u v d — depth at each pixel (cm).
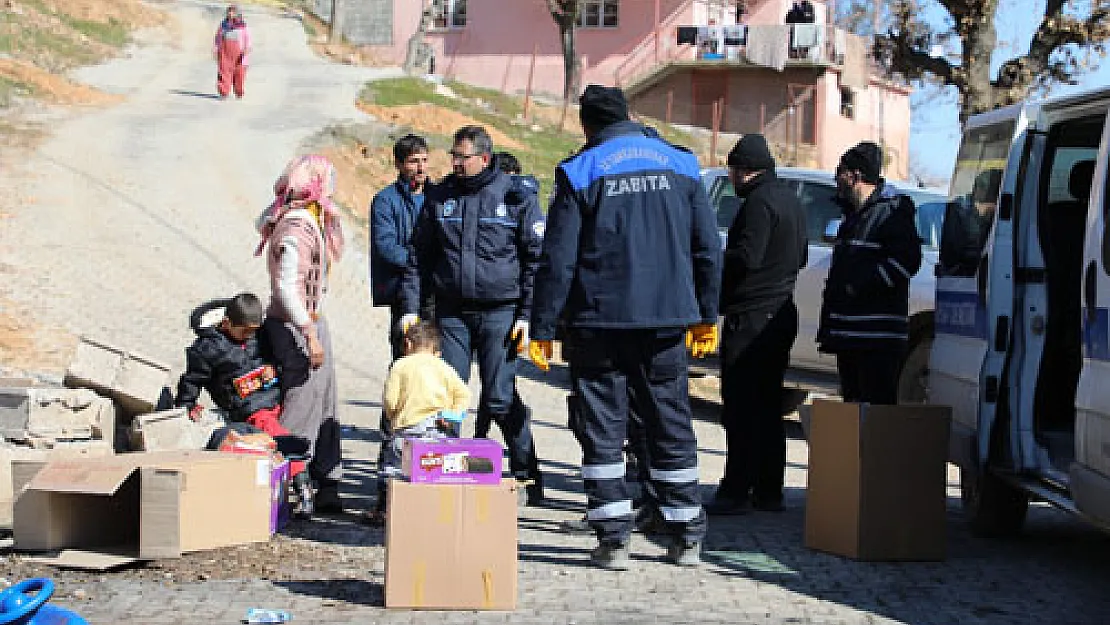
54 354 1183
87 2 4316
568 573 620
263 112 2773
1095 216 609
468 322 730
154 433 684
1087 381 601
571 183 611
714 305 629
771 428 791
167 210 1817
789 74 4509
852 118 4734
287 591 560
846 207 758
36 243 1553
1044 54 2769
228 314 712
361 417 1117
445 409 689
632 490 734
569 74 4334
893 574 643
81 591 544
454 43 5016
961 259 766
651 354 617
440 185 732
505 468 904
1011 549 715
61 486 583
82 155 2058
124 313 1370
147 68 3597
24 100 2514
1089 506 587
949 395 762
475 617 531
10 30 3488
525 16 4884
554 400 1290
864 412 663
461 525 542
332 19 5006
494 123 3045
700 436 1162
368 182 2231
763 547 693
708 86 4609
